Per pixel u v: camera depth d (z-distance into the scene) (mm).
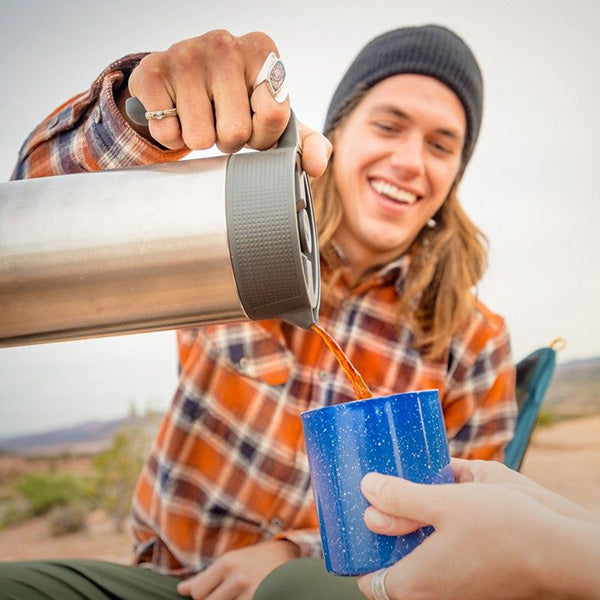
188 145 914
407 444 726
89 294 788
